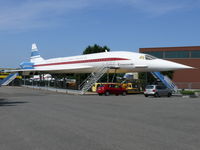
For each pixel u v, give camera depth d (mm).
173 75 58406
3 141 7051
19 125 9602
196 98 27578
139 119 11203
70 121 10539
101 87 31078
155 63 32438
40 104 18422
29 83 54844
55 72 47281
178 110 14984
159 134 7965
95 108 15836
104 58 35656
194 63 57875
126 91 32750
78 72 42688
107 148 6242
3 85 60625
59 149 6180
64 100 22422
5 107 16250
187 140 7152
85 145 6551
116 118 11469
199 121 10734
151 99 25000
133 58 33500
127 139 7242
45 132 8266
